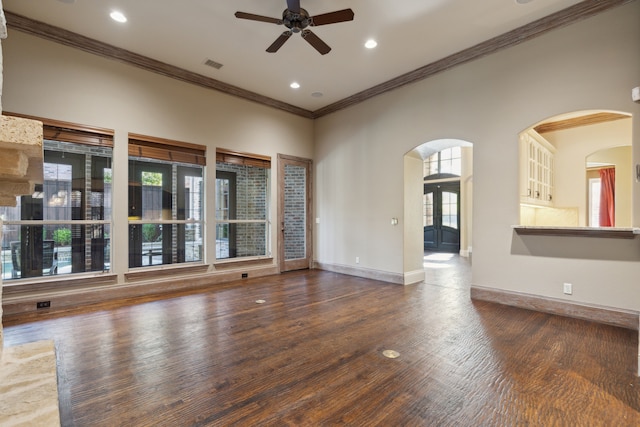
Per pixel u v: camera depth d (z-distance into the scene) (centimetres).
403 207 501
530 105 367
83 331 297
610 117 491
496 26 365
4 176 105
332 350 258
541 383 208
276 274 581
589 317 329
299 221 632
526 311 359
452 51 420
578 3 326
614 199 676
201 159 496
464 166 914
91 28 369
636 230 285
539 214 546
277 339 280
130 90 426
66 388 201
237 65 455
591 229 319
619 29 312
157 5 329
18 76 349
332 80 505
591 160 654
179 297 420
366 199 553
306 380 212
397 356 247
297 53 424
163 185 468
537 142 459
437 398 192
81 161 402
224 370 226
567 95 341
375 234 539
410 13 341
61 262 393
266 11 340
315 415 176
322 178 634
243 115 545
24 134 94
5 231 360
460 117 429
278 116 595
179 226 483
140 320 328
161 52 421
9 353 138
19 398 104
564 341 275
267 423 170
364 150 557
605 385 205
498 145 393
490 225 399
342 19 301
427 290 459
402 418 173
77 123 385
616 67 313
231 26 365
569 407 182
